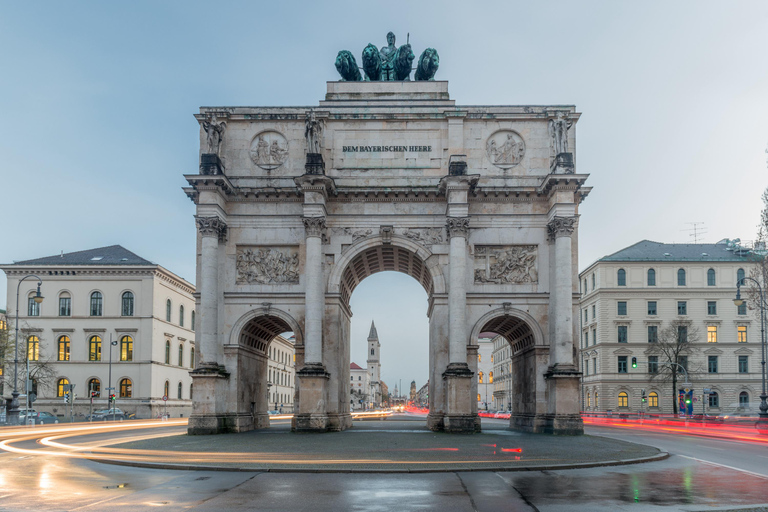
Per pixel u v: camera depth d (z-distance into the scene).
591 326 102.81
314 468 23.09
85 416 83.44
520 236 48.62
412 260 51.59
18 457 29.02
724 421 68.38
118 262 91.94
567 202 46.78
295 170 49.91
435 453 28.77
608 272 99.88
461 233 46.94
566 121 49.50
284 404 140.00
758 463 26.66
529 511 15.87
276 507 16.34
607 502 17.06
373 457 26.91
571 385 44.81
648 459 26.95
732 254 101.81
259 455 28.00
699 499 17.53
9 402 74.94
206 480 21.16
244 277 48.84
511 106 49.97
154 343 90.12
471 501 17.20
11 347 82.44
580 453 29.16
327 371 47.62
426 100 51.19
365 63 53.47
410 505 16.62
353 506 16.50
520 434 44.22
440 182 47.59
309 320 46.19
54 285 90.75
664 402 96.62
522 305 48.19
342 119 50.09
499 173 49.59
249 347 50.69
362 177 49.53
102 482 20.77
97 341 90.06
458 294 46.41
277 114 50.09
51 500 17.34
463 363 45.81
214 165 47.44
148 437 41.72
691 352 96.50
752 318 97.44
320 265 47.03
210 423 45.03
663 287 99.06
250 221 49.16
